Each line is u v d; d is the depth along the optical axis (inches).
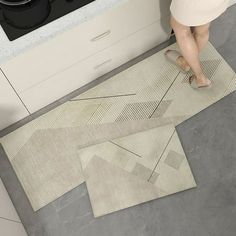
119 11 63.3
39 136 78.9
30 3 54.5
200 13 59.5
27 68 62.4
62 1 54.2
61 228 71.3
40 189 74.4
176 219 71.2
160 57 86.4
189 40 68.4
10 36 51.8
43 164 76.4
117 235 70.3
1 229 55.9
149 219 71.2
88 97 82.3
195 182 73.9
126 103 81.7
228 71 84.4
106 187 73.7
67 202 73.2
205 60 85.7
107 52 74.5
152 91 82.8
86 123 80.0
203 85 80.4
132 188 73.5
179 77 84.0
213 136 78.2
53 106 81.5
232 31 89.4
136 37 76.4
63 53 64.6
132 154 76.5
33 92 71.4
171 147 76.9
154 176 74.4
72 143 78.1
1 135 79.1
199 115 80.1
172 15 63.2
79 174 75.2
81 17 53.3
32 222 71.9
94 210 72.1
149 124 79.4
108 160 76.1
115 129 79.2
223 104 81.0
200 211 71.7
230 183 73.9
